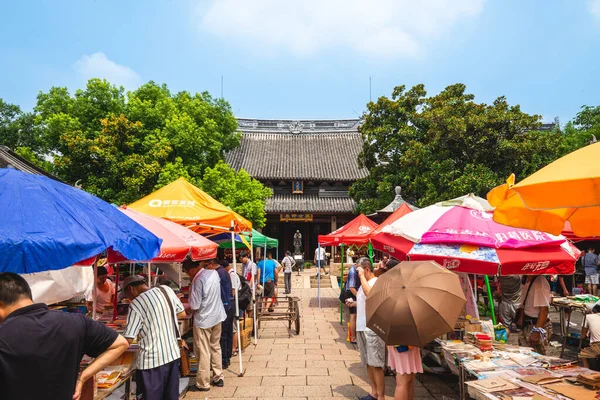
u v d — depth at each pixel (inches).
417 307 159.8
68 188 140.8
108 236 126.6
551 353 318.3
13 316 101.7
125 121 761.0
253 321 401.4
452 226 218.7
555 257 203.0
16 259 101.2
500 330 234.1
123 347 115.7
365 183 919.0
